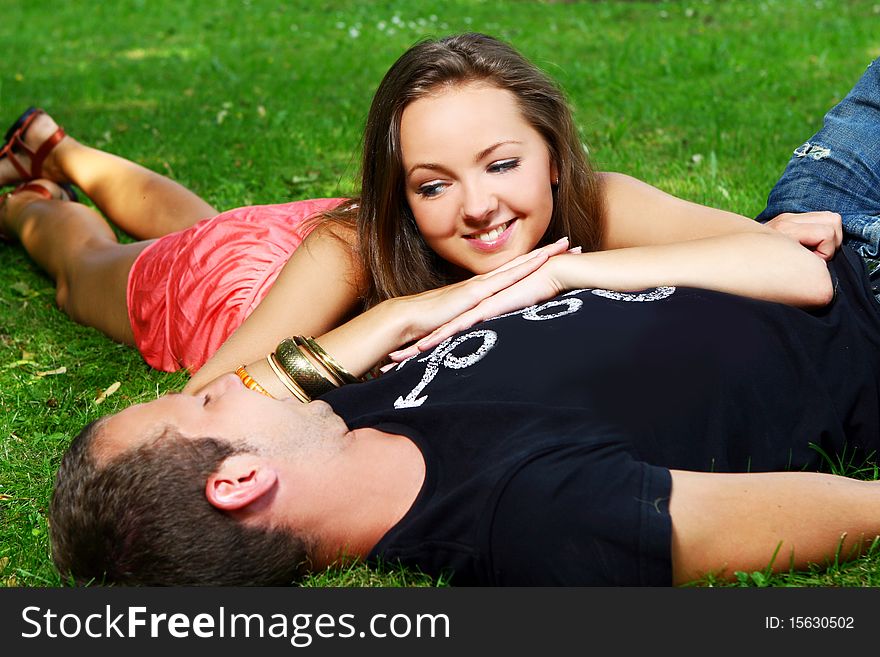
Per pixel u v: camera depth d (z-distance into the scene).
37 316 4.46
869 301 2.91
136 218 4.75
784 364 2.68
